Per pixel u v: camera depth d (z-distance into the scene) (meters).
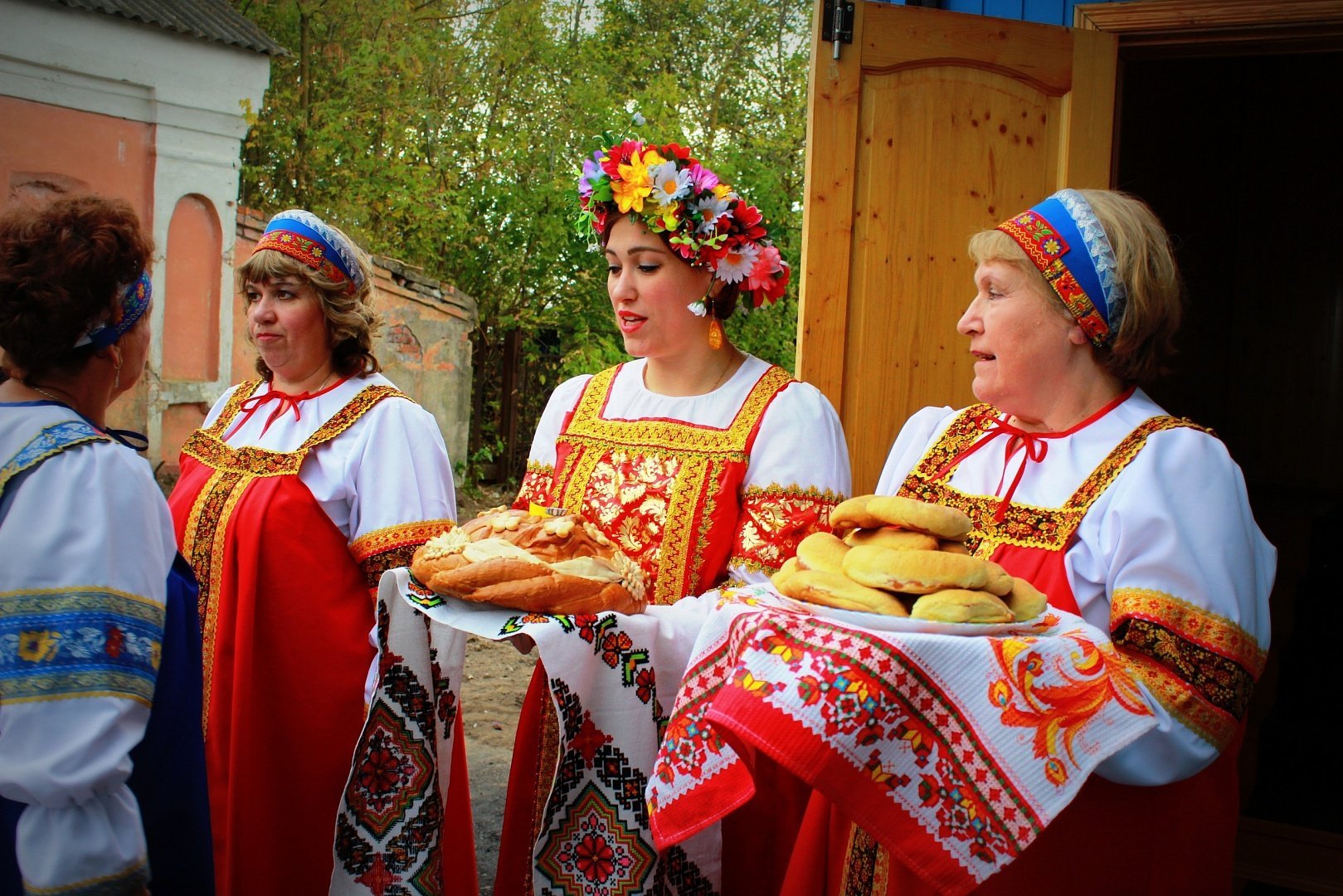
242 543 2.61
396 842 2.15
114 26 7.96
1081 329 1.88
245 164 11.39
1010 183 3.66
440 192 11.83
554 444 2.69
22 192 7.80
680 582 2.40
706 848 2.15
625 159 2.48
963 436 2.10
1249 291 7.62
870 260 3.61
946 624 1.55
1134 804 1.70
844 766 1.50
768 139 13.11
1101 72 3.66
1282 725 4.53
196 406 8.70
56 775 1.49
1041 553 1.84
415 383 10.23
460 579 2.00
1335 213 7.43
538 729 2.42
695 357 2.58
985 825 1.49
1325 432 7.52
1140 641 1.67
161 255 8.42
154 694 1.75
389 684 2.16
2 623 1.52
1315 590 5.14
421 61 12.27
